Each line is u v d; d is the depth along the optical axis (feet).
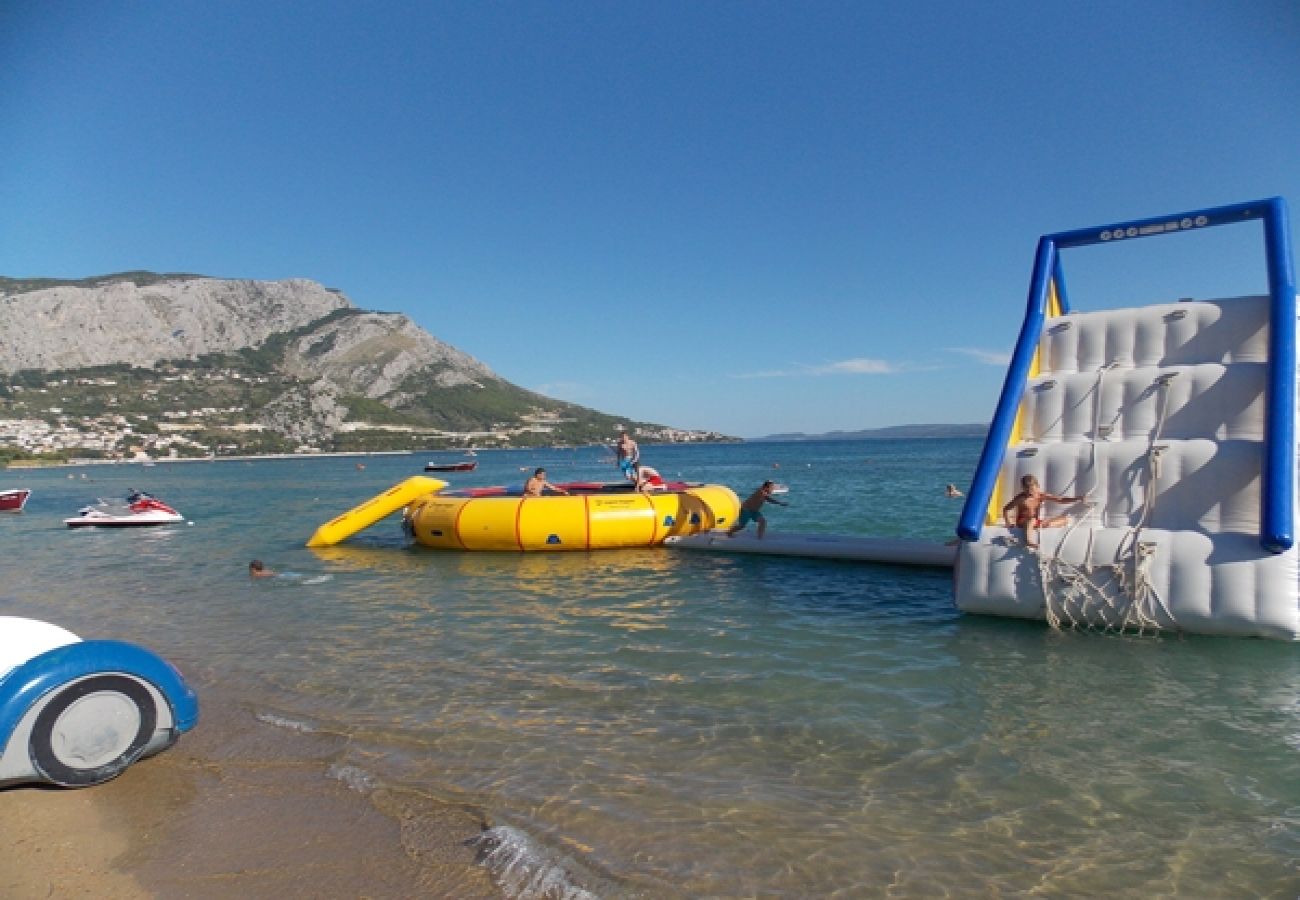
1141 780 13.37
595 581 31.91
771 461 207.10
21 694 13.06
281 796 13.30
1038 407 25.46
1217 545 20.48
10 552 50.83
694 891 10.34
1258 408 22.08
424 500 44.88
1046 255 27.58
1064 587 22.06
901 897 10.15
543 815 12.37
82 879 10.84
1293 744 14.69
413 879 10.74
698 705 17.15
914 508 60.90
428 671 20.11
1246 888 10.28
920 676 18.89
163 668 14.42
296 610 28.25
